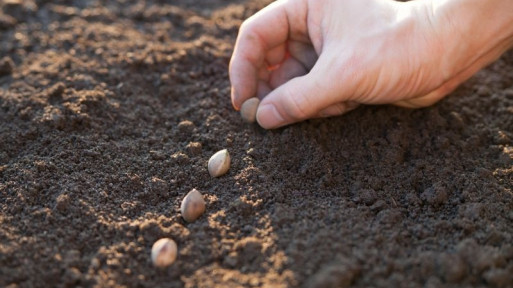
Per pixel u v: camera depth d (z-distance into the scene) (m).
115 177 0.49
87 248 0.46
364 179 0.50
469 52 0.50
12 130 0.52
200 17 0.65
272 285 0.43
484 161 0.51
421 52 0.49
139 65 0.58
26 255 0.45
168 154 0.51
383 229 0.46
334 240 0.45
